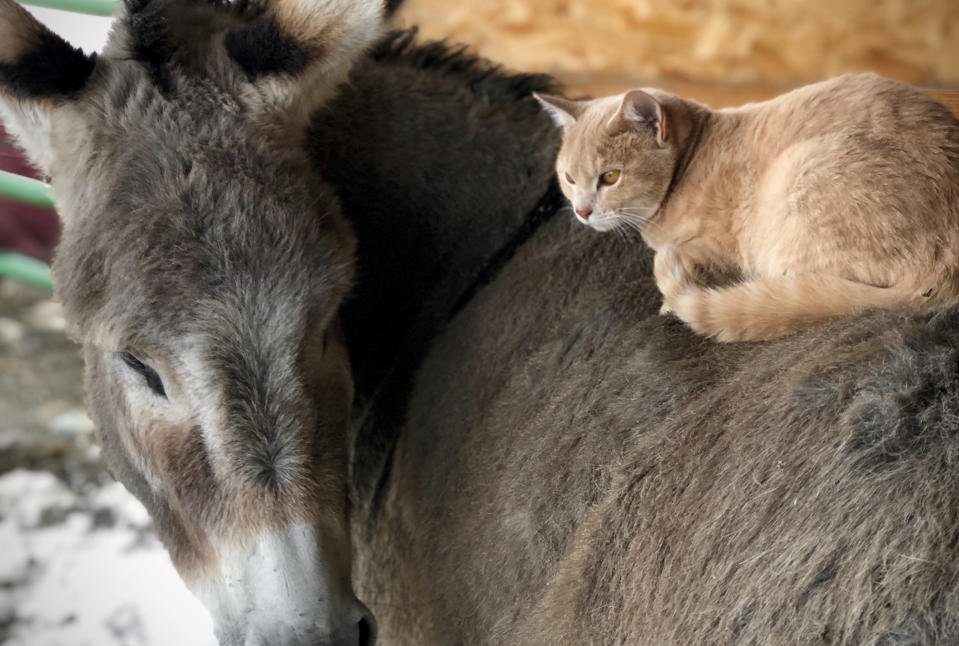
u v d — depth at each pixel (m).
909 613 0.98
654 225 1.57
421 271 1.85
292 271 1.33
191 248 1.30
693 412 1.33
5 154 3.45
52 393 4.07
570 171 1.61
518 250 1.83
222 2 1.69
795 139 1.37
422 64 1.88
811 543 1.08
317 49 1.49
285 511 1.31
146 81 1.42
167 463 1.39
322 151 1.72
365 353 1.86
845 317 1.29
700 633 1.17
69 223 1.42
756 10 3.23
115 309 1.31
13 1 1.42
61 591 3.23
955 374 1.08
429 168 1.82
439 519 1.70
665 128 1.47
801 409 1.17
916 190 1.26
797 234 1.34
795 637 1.06
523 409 1.62
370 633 1.43
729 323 1.38
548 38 3.50
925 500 1.02
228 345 1.30
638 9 3.36
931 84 3.11
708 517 1.22
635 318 1.58
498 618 1.54
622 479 1.36
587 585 1.34
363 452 1.92
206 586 1.42
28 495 3.60
